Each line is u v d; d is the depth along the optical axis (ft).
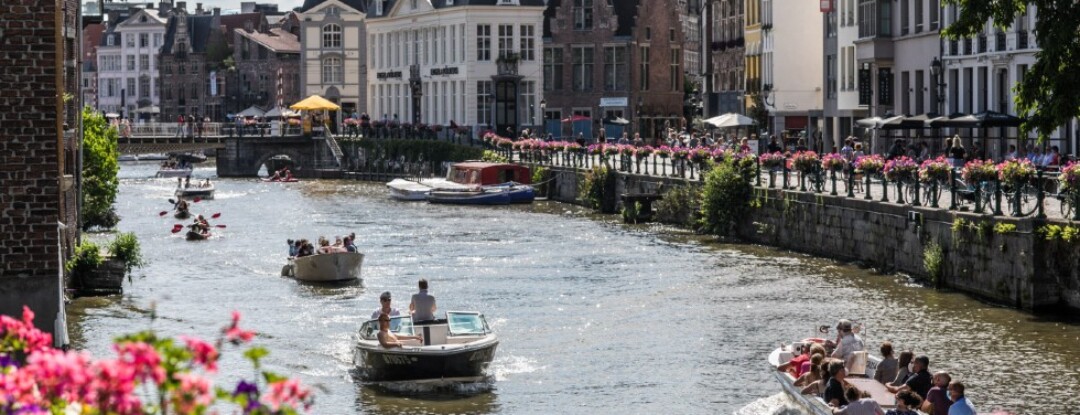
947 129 436.35
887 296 276.21
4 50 184.55
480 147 641.81
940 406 157.48
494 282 312.50
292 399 68.18
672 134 611.06
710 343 236.84
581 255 360.48
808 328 247.09
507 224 457.27
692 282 304.50
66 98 272.72
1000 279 261.24
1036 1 240.12
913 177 304.50
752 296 283.18
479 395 203.41
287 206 551.59
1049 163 321.52
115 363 64.90
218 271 339.36
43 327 187.01
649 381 210.38
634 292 292.61
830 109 551.59
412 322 219.41
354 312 273.95
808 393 171.01
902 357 173.58
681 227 432.66
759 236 380.58
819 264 329.52
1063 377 204.23
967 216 270.67
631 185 482.69
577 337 244.63
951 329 239.71
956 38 250.16
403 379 209.15
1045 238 248.73
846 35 523.29
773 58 596.70
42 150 185.98
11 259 185.88
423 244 396.98
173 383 65.87
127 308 275.18
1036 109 248.52
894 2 477.36
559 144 570.87
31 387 66.13
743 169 390.42
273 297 295.28
